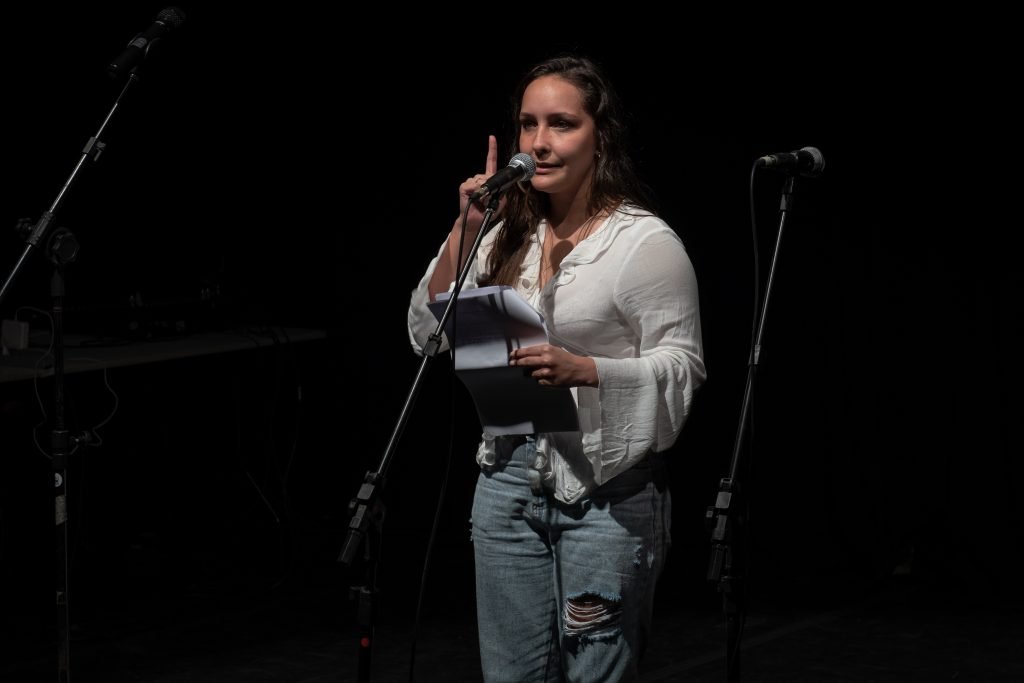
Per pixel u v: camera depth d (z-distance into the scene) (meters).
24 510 7.05
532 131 3.44
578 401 3.40
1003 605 7.06
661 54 8.41
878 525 7.93
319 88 9.50
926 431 7.77
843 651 6.36
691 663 6.19
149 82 9.18
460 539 8.47
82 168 4.52
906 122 7.66
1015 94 7.31
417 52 9.30
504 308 3.21
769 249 8.23
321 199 9.66
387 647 6.41
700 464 8.66
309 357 8.84
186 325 8.11
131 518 7.60
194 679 5.94
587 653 3.40
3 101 9.05
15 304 9.04
